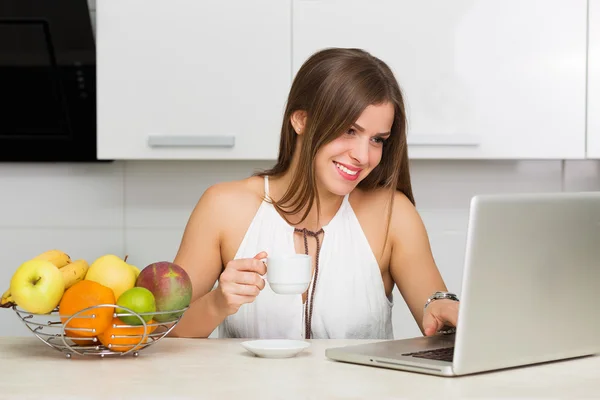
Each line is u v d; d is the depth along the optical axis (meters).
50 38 2.41
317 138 1.55
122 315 1.16
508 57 2.29
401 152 1.71
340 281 1.70
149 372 1.10
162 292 1.22
